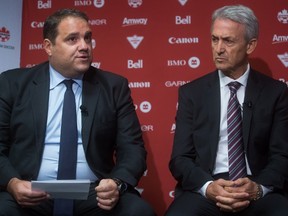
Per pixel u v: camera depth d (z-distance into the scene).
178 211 2.19
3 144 2.40
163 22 3.03
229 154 2.38
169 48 3.02
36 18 3.16
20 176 2.31
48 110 2.41
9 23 3.14
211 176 2.35
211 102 2.46
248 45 2.46
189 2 3.01
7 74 2.51
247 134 2.38
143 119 3.04
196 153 2.46
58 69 2.44
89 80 2.49
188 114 2.51
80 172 2.35
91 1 3.11
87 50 2.37
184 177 2.34
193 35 3.00
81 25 2.38
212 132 2.42
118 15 3.08
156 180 3.01
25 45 3.17
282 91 2.45
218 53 2.41
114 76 2.56
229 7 2.43
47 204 2.29
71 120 2.38
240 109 2.44
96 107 2.42
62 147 2.34
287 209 2.11
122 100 2.51
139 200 2.20
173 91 3.01
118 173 2.26
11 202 2.18
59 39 2.36
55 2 3.15
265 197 2.22
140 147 2.44
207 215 2.23
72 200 2.30
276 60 2.91
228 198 2.11
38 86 2.44
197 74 2.99
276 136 2.39
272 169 2.29
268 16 2.92
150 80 3.04
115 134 2.50
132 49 3.06
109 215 2.20
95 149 2.39
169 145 3.00
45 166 2.34
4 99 2.43
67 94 2.42
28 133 2.36
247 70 2.51
